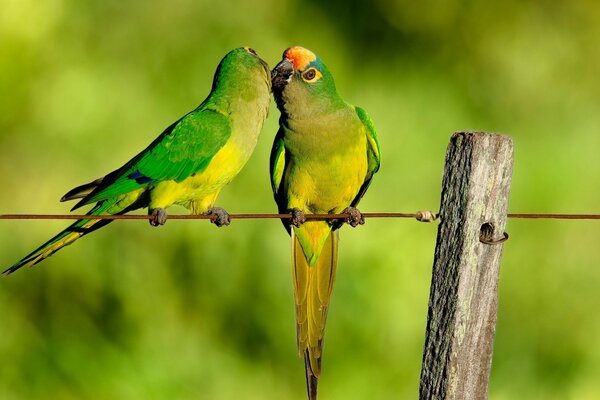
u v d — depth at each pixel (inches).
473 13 596.4
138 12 551.5
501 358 567.5
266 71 379.9
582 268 565.3
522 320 568.1
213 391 537.3
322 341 379.9
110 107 535.2
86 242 539.8
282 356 540.7
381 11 588.4
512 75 591.2
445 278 286.5
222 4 555.8
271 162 394.3
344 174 385.1
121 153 529.3
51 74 539.2
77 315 541.3
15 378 537.3
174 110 541.0
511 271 566.3
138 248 538.9
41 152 533.3
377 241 525.7
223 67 380.8
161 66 546.6
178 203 379.2
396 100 569.0
